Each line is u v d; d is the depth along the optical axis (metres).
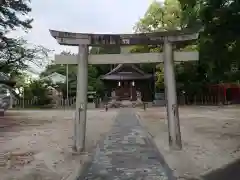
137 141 9.48
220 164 6.46
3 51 19.00
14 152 7.90
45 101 40.19
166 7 33.69
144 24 34.69
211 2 8.38
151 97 43.12
